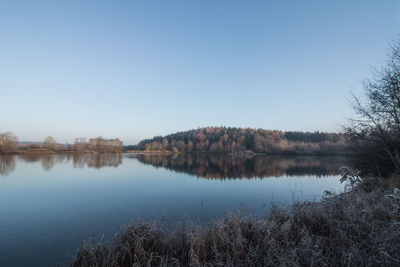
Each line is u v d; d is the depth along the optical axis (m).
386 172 7.52
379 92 7.88
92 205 9.62
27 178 18.23
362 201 4.48
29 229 6.74
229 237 4.07
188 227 4.65
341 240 3.25
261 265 3.41
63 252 5.20
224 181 16.81
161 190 13.12
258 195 11.50
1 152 53.66
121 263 3.71
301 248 3.42
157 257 3.82
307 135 90.62
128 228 4.40
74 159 44.09
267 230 3.94
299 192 12.18
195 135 114.88
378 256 2.83
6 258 4.92
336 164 32.25
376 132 7.86
